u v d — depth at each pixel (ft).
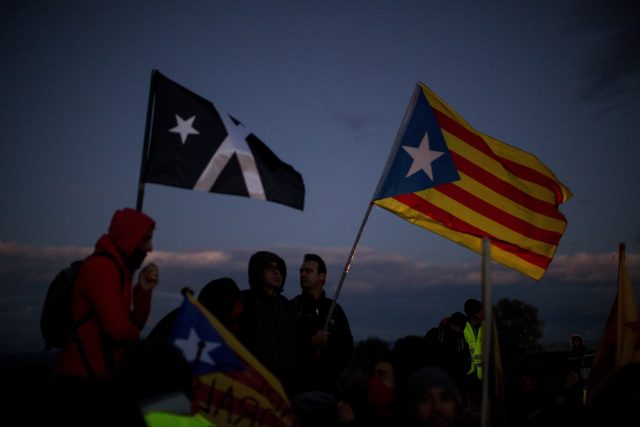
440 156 25.40
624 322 20.51
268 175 19.11
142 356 11.11
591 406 18.94
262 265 21.24
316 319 24.06
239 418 15.48
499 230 25.12
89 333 14.71
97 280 14.62
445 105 26.23
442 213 25.04
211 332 15.74
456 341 31.48
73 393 14.44
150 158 17.87
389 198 24.99
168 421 10.81
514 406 18.22
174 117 18.35
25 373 17.17
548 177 25.95
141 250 15.84
